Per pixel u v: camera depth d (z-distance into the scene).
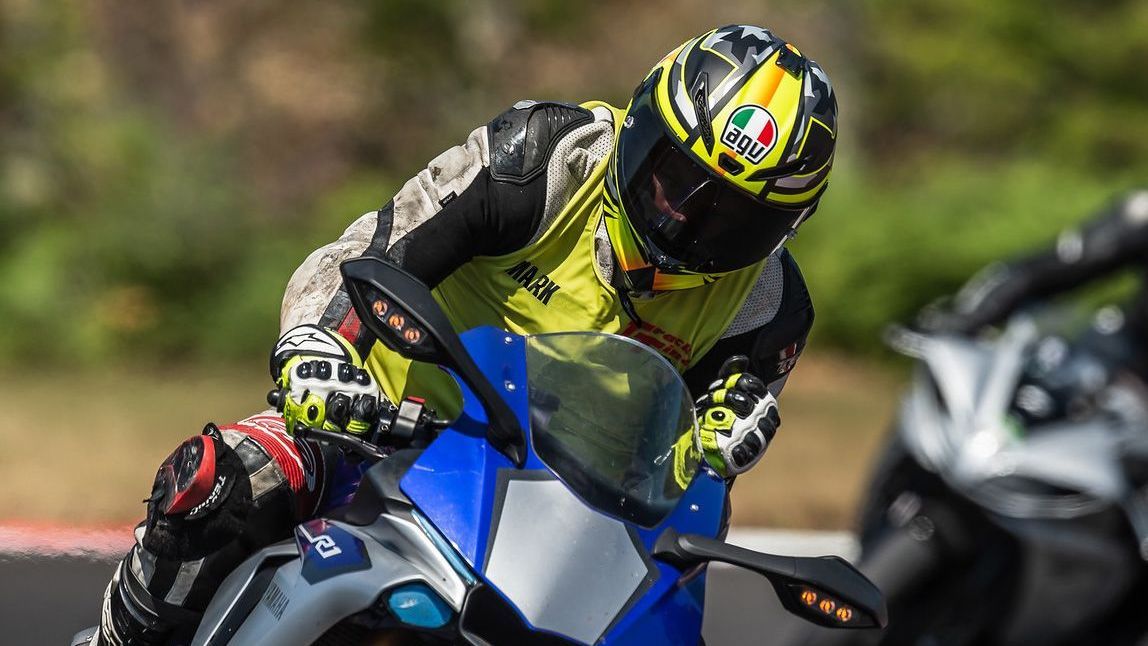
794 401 41.12
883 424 37.91
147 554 10.86
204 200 47.59
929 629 15.31
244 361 43.97
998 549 15.21
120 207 47.09
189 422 31.14
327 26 61.31
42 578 17.47
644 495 9.52
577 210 11.41
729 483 10.83
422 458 9.34
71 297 44.56
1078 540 14.99
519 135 11.30
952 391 15.84
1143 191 17.50
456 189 11.19
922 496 15.57
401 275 9.30
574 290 11.54
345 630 9.30
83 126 50.81
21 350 42.72
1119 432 15.46
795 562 9.52
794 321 12.15
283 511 11.05
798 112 10.62
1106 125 76.19
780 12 69.50
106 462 26.05
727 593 19.66
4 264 45.69
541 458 9.30
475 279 11.73
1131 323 16.84
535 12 61.12
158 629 10.93
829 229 52.66
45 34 53.53
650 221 10.83
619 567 9.02
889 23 76.12
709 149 10.49
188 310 45.25
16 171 49.59
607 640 8.72
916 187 58.75
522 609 8.59
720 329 11.82
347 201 52.59
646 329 11.69
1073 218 50.47
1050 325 17.95
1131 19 77.06
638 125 10.87
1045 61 77.56
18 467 24.91
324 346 10.38
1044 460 15.06
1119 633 15.62
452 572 8.80
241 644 9.24
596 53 61.75
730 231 10.77
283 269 46.88
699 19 64.00
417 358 9.23
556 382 9.78
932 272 49.66
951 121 78.56
